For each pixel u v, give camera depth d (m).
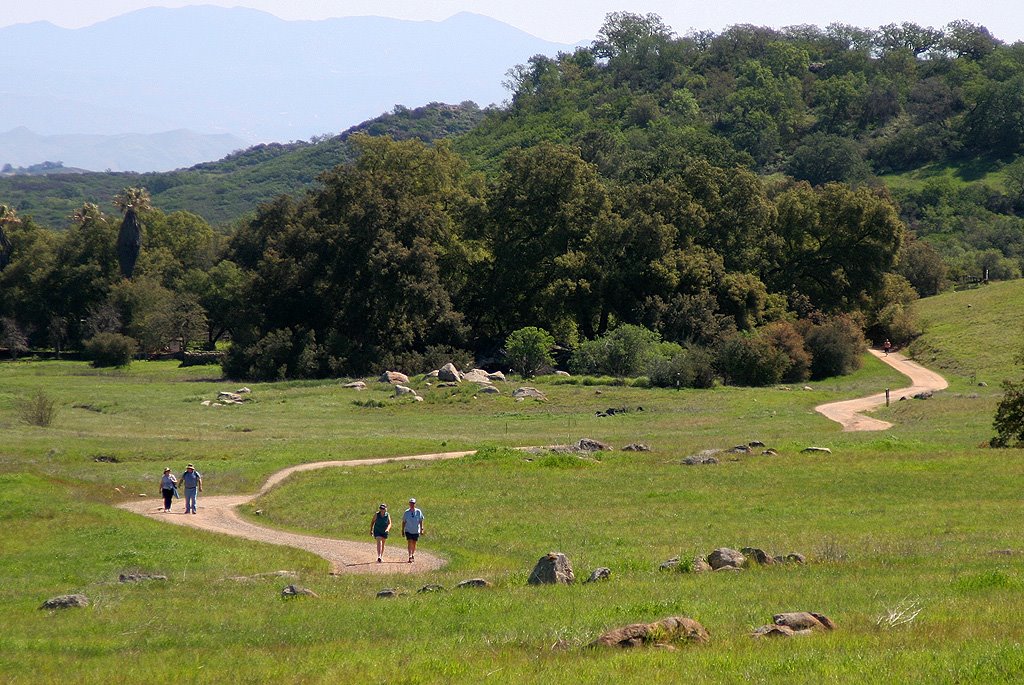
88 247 192.88
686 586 28.73
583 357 128.00
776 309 142.00
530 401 107.06
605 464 63.44
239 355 138.75
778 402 102.75
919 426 81.25
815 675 17.75
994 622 21.75
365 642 24.14
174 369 161.00
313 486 59.16
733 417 92.69
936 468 55.47
